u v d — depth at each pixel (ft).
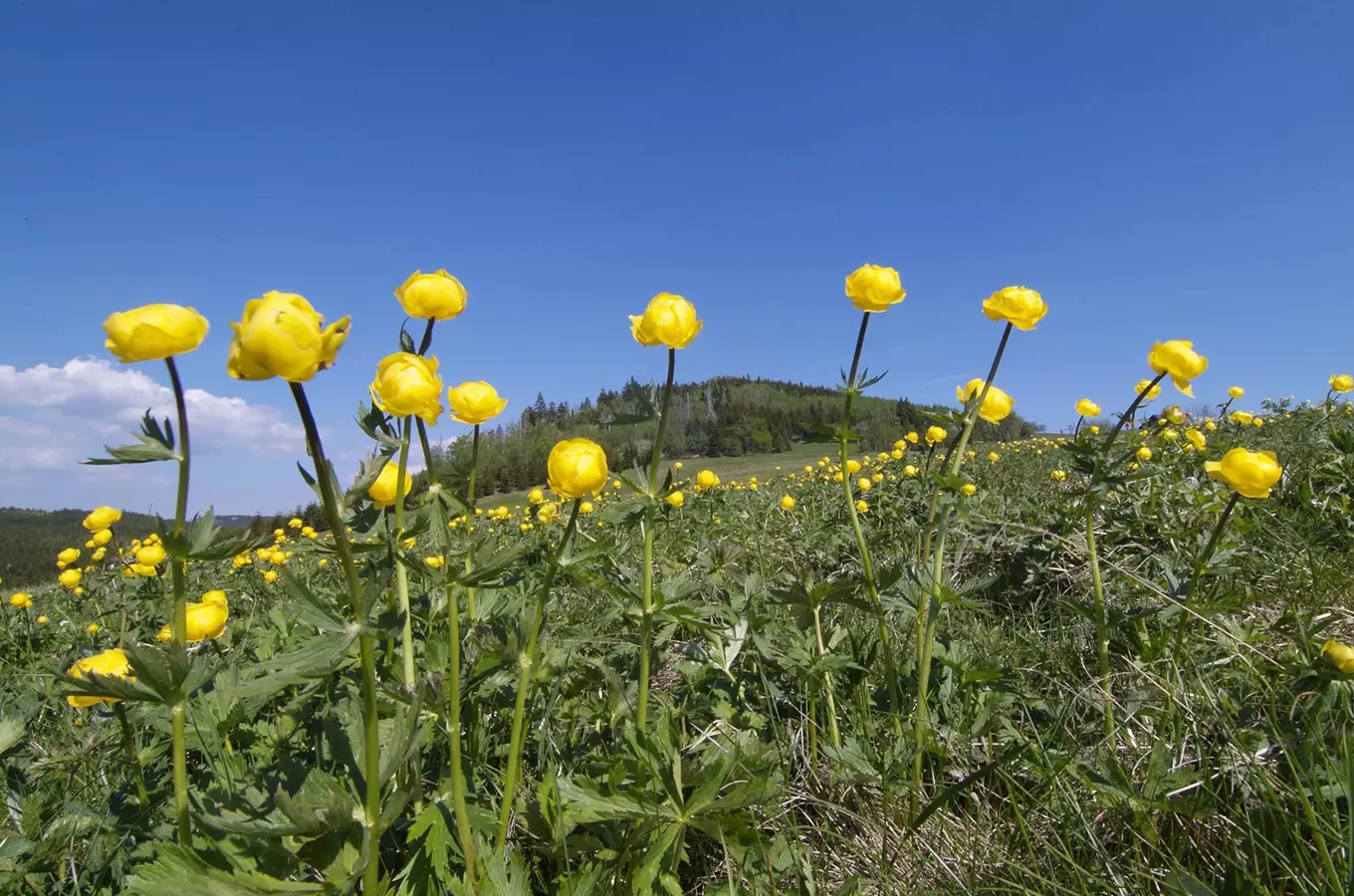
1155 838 1.22
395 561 1.16
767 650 1.78
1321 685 1.31
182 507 0.89
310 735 1.67
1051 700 1.77
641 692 1.38
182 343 0.85
